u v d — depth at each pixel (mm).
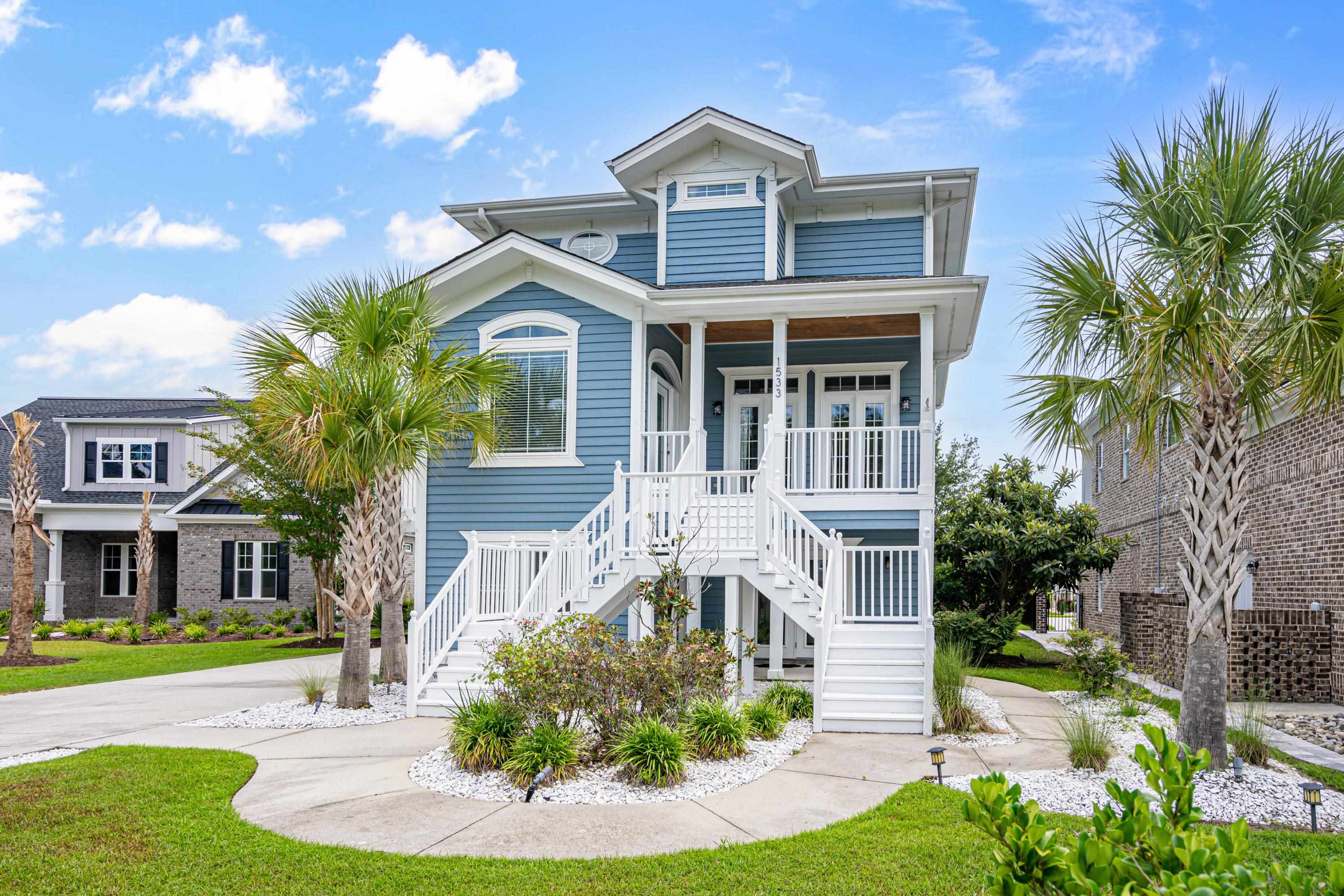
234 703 12766
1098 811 3129
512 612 12930
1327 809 7035
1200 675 8062
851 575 12805
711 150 16984
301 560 28812
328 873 5715
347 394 11516
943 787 7691
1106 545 18938
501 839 6449
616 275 14438
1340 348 7430
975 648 17422
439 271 14859
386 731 10555
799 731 10367
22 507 18203
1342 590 12531
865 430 14250
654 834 6531
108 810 7074
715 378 17609
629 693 8961
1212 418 8234
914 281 13672
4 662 17625
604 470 14766
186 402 35781
